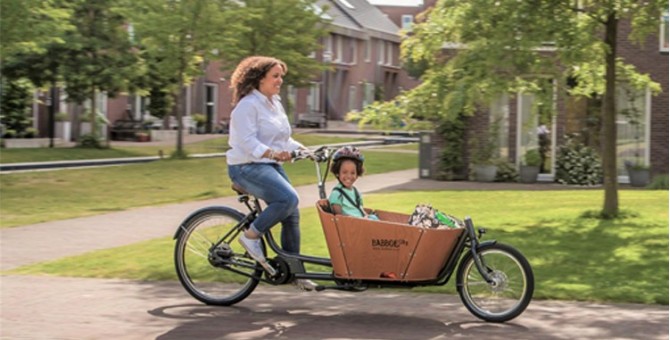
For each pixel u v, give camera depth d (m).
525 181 27.09
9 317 7.88
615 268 10.38
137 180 26.00
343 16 74.19
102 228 15.12
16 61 37.47
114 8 35.16
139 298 8.78
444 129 27.50
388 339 7.06
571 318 7.80
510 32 14.38
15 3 23.41
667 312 8.07
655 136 27.17
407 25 16.31
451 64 15.14
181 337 7.14
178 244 8.55
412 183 26.25
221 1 35.41
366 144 50.88
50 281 9.79
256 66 8.09
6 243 13.21
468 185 25.67
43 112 47.84
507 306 7.67
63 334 7.26
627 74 16.81
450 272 7.81
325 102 71.38
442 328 7.45
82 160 33.97
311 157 7.95
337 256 7.86
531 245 12.27
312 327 7.50
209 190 23.19
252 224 8.09
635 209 17.23
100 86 39.41
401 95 15.88
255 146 7.92
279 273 8.16
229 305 8.40
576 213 16.38
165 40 34.34
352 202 7.99
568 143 27.05
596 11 15.04
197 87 58.22
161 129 53.88
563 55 14.42
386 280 7.81
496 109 27.33
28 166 30.73
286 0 42.22
